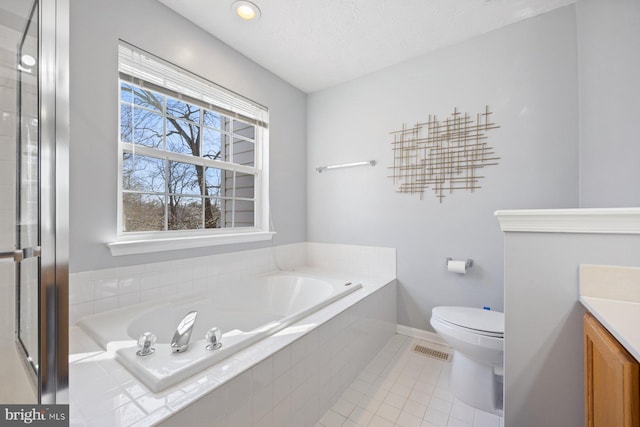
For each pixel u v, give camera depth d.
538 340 0.91
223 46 2.10
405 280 2.35
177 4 1.73
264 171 2.54
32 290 0.67
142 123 1.72
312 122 2.92
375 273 2.49
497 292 1.96
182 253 1.84
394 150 2.40
